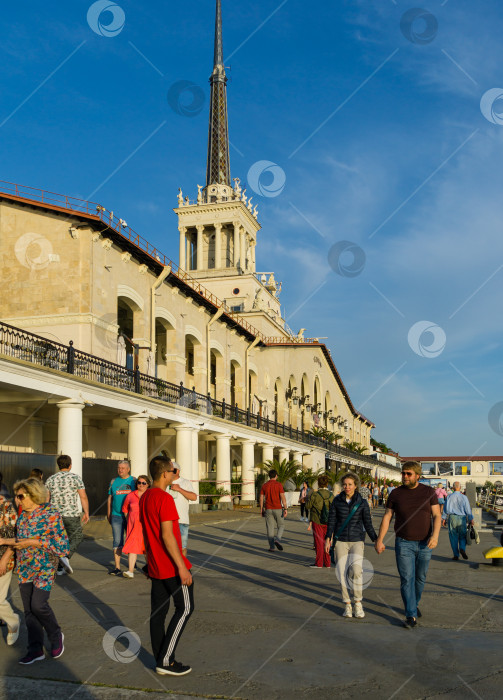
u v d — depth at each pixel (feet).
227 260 228.43
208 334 124.26
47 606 20.39
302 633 23.67
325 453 188.75
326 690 17.47
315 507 42.11
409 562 25.07
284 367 179.01
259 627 24.63
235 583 35.14
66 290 82.12
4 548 21.70
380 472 303.68
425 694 17.13
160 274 99.60
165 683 18.07
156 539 19.26
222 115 257.34
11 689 17.58
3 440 74.33
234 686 17.81
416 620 25.02
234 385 148.66
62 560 36.06
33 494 20.84
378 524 81.97
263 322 177.37
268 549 52.70
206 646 21.89
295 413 185.37
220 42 262.26
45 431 89.92
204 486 111.24
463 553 48.16
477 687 17.67
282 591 32.65
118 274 89.35
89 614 26.76
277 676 18.67
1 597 21.94
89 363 75.46
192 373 133.59
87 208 82.38
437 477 419.54
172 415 89.66
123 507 37.22
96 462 75.20
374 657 20.56
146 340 96.22
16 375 56.44
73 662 20.08
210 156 253.03
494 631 24.00
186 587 19.21
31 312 82.69
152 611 19.30
